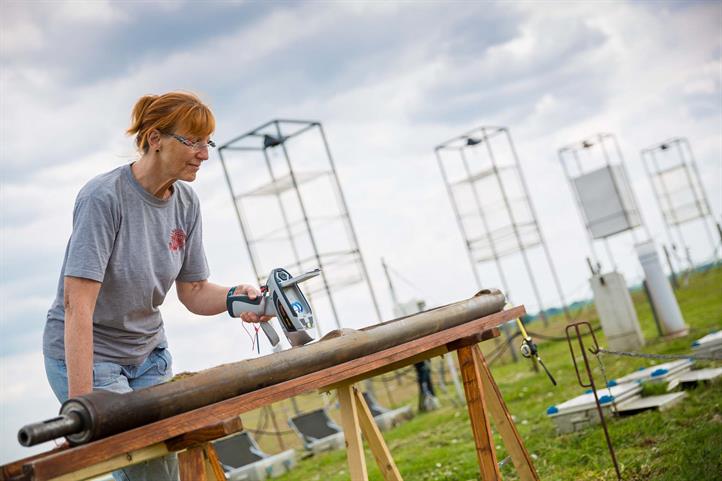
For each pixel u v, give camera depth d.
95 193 2.70
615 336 11.14
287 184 12.16
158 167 2.80
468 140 17.03
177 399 1.99
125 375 2.95
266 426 12.49
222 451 9.84
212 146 2.88
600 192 13.24
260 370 2.22
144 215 2.84
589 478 4.74
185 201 3.07
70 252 2.64
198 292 3.27
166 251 2.94
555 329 16.50
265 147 12.17
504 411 3.67
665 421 5.53
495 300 3.64
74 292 2.61
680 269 19.31
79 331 2.57
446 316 3.15
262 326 3.03
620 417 6.07
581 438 5.78
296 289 2.92
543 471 5.19
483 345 16.28
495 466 3.32
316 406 13.63
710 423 5.11
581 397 6.56
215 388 2.09
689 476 4.15
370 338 2.67
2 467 1.74
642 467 4.60
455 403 10.73
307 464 9.28
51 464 1.68
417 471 6.38
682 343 9.87
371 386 12.91
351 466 2.85
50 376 2.79
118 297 2.81
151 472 2.71
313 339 2.88
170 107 2.78
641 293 18.12
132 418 1.88
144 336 2.97
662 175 20.38
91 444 1.77
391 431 10.09
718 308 12.93
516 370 12.54
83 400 1.83
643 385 6.48
